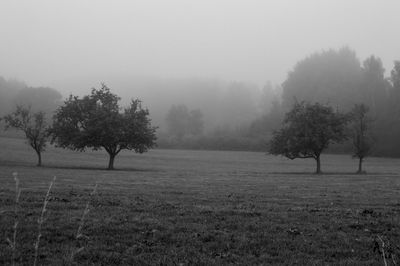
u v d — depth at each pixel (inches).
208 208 709.9
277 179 1815.9
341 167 3720.5
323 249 452.4
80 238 458.0
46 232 473.7
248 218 616.7
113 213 617.6
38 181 1282.0
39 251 402.9
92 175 1797.5
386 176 2228.1
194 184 1369.3
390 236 518.3
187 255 414.0
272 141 2997.0
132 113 2871.6
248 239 485.4
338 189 1263.5
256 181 1622.8
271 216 641.6
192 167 3277.6
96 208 659.4
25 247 411.5
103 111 2773.1
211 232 515.8
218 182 1510.8
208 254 422.0
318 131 2751.0
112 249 427.2
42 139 2797.7
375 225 589.0
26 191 882.8
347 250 447.5
